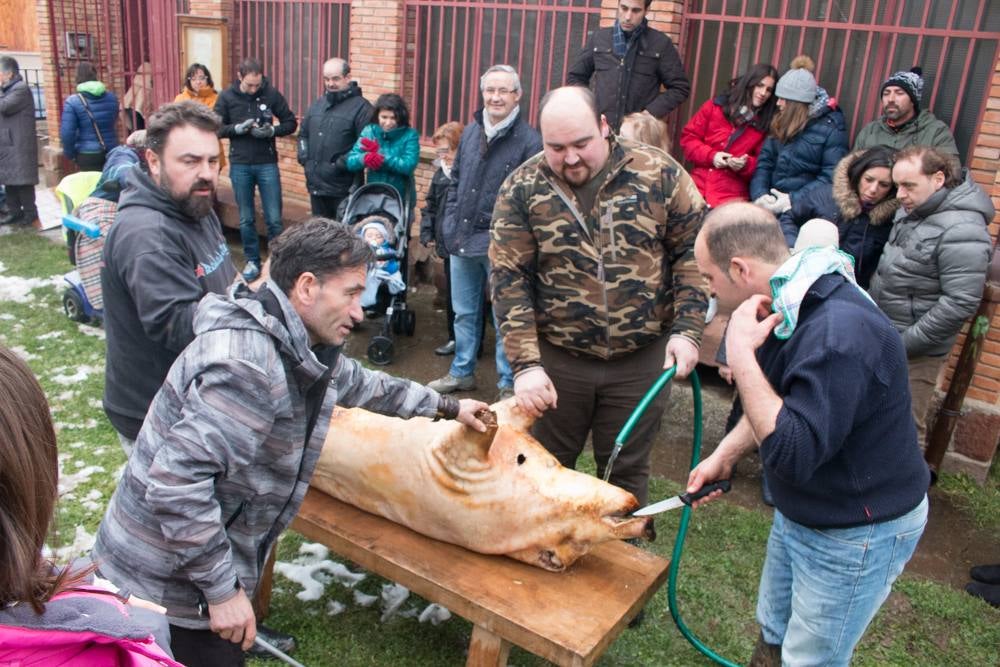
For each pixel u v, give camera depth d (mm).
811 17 5480
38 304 6605
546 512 2553
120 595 1267
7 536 985
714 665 3068
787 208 4727
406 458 2736
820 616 2299
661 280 3047
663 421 5145
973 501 4422
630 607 2527
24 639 986
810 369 1994
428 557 2684
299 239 1975
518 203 2998
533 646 2387
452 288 5328
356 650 3051
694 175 5531
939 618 3422
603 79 5449
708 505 4172
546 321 3127
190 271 2602
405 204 6082
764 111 5230
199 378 1913
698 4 5852
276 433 2010
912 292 4098
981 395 4652
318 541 2848
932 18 5082
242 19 9039
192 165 2539
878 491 2160
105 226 5402
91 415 4746
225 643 2188
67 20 10812
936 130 4586
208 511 1913
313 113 6871
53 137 10828
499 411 2848
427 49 7430
